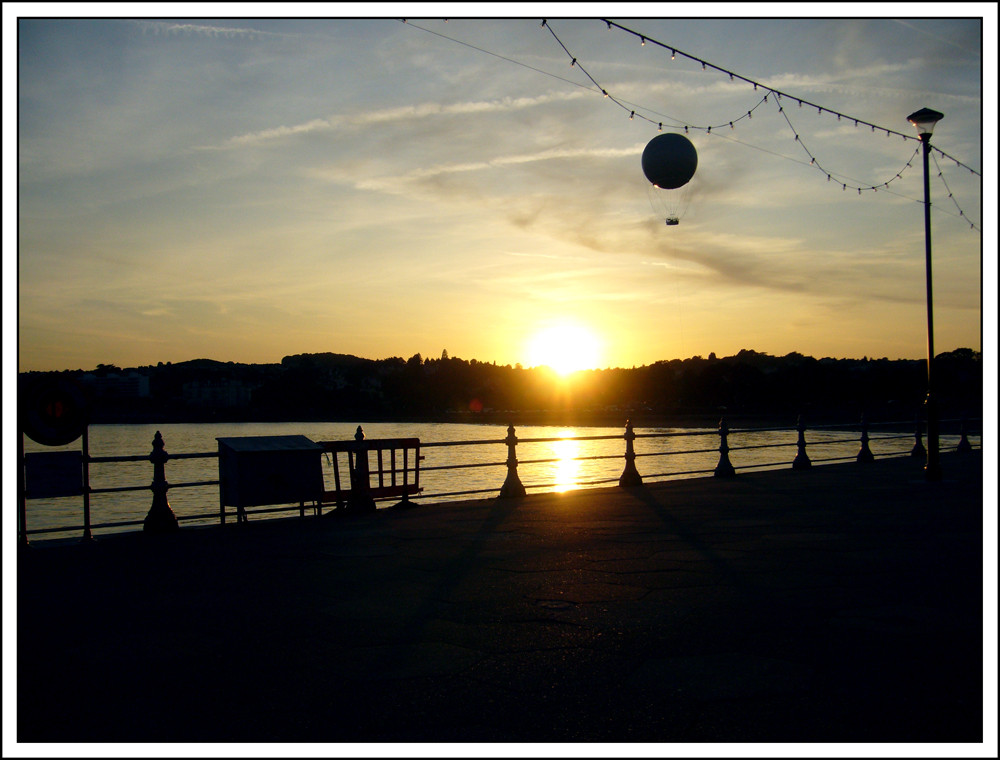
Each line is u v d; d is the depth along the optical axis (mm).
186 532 11992
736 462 45531
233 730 4582
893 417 106688
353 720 4723
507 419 140625
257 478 12641
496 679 5395
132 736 4500
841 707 4828
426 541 10938
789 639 6234
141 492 34500
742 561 9352
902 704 4867
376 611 7211
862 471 21344
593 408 152625
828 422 107938
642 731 4523
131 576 8820
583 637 6344
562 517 13164
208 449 62188
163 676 5496
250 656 5930
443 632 6527
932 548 10133
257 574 8875
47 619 7004
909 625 6598
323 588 8148
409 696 5098
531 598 7633
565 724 4637
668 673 5473
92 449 65000
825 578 8422
